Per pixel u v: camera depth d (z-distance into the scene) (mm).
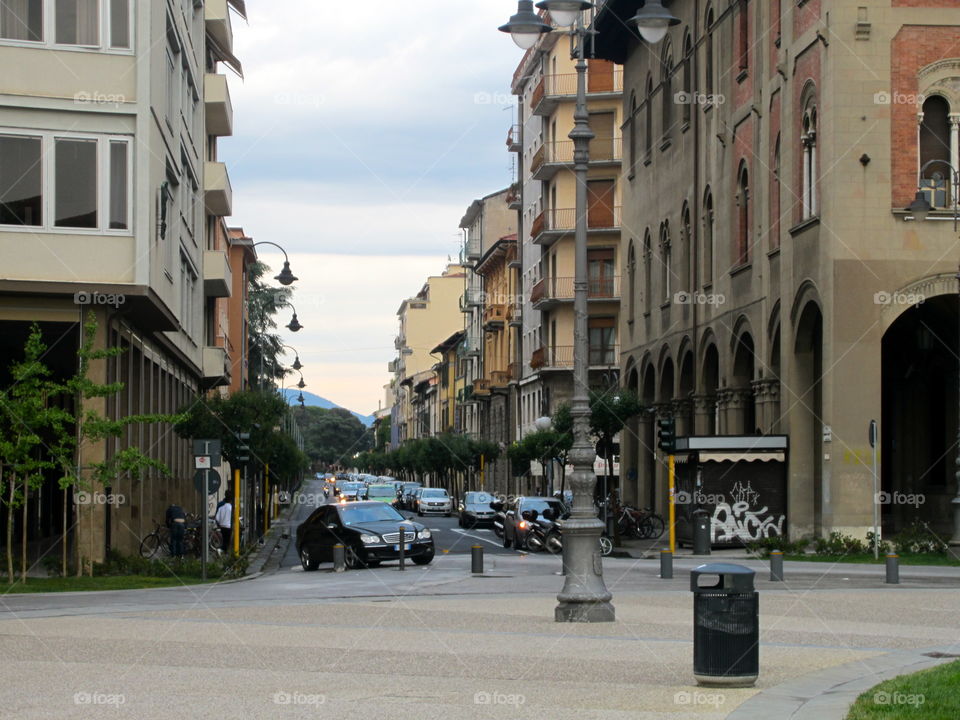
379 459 165625
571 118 75562
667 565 28422
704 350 46594
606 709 11297
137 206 29906
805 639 16422
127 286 29766
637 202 57719
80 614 20797
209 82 53062
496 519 50438
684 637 16609
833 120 33781
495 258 100000
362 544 33562
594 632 17250
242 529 49531
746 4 42594
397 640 16547
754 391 40031
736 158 42906
